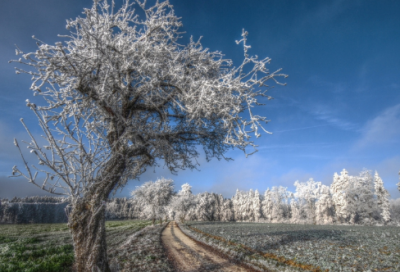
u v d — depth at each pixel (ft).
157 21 23.44
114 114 23.08
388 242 60.64
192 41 26.35
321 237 73.36
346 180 211.41
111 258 42.04
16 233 105.81
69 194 19.70
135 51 22.09
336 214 235.61
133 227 153.17
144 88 23.85
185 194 237.45
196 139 30.25
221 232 95.04
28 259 39.86
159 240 74.33
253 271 35.99
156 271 33.68
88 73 20.43
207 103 20.86
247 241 63.41
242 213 402.93
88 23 20.72
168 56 23.36
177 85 23.66
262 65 20.56
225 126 22.50
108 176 21.08
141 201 155.33
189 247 61.52
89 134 20.75
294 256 42.45
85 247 19.63
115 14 22.48
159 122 29.68
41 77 18.52
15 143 15.85
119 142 23.12
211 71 27.40
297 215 280.31
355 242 61.36
